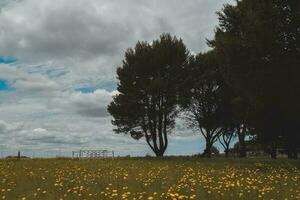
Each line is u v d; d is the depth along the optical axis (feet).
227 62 111.34
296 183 60.75
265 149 174.50
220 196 47.93
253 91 107.86
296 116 123.34
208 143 192.95
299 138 142.31
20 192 50.98
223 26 120.47
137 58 172.35
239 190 51.57
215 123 189.67
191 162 108.78
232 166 93.61
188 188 52.75
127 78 172.14
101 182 59.16
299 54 102.12
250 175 70.08
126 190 50.60
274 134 144.56
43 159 121.80
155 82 166.61
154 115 172.14
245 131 173.47
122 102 170.40
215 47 121.70
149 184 56.03
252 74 104.22
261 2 105.09
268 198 47.32
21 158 126.72
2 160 112.37
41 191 51.13
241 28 108.88
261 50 101.91
